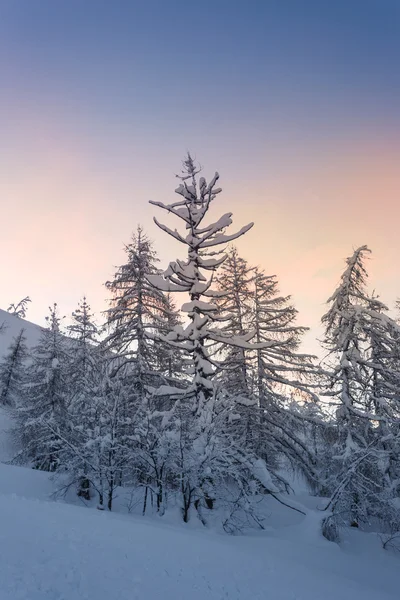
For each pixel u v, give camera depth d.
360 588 9.03
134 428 16.67
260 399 21.56
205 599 5.75
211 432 15.87
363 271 21.39
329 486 19.50
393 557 14.34
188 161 22.02
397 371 20.05
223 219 20.58
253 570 7.96
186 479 14.14
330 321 21.36
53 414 23.66
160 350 22.12
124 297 22.48
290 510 18.20
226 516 14.84
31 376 27.11
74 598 4.76
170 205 20.44
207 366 18.16
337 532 15.66
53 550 6.20
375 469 18.70
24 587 4.73
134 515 13.66
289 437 21.47
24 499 10.89
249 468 16.78
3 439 28.66
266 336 22.67
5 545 5.97
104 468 15.16
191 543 9.09
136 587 5.54
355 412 19.20
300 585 7.77
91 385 19.55
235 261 24.55
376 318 19.77
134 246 24.00
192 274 19.64
